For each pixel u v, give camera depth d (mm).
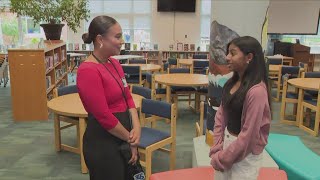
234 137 1628
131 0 10320
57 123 3646
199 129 3232
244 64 1551
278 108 5801
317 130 4328
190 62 7148
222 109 1731
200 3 10258
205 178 2166
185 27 10422
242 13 2658
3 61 7484
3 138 4145
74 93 3873
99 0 10305
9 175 3109
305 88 4344
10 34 9727
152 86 4949
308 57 8352
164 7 10203
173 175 2213
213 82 2643
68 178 3062
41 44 5453
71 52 9648
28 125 4703
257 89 1507
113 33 1690
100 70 1699
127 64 6660
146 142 2754
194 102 5949
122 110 1817
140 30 10531
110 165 1774
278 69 6199
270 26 8836
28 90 4820
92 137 1770
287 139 3053
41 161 3447
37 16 5836
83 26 10039
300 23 8750
